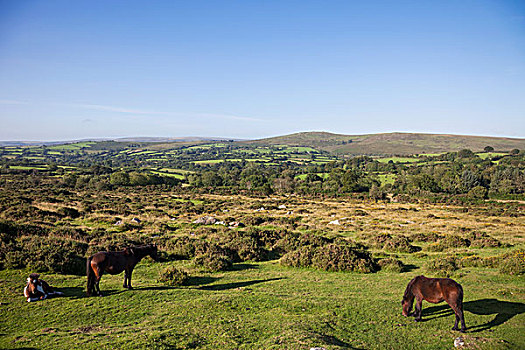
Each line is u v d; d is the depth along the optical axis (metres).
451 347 9.24
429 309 12.25
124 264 13.42
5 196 53.75
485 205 82.94
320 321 10.59
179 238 25.22
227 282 16.12
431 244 27.66
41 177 114.94
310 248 21.86
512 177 106.94
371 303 12.80
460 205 84.94
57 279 14.49
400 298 13.66
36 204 49.72
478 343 9.26
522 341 9.47
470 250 25.55
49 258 15.65
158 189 107.19
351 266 19.09
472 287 15.09
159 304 11.98
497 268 19.11
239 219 43.88
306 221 47.19
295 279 17.00
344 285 15.91
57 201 55.59
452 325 10.70
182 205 65.25
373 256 23.97
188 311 11.30
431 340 9.63
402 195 101.56
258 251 23.12
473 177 111.25
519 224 44.91
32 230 23.91
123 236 26.27
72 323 10.10
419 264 21.20
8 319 10.20
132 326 9.89
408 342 9.47
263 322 10.41
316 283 16.20
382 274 18.48
